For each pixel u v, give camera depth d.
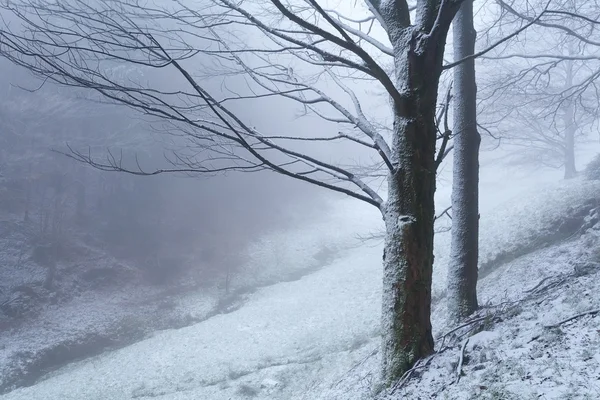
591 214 15.91
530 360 4.73
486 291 12.04
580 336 4.84
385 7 6.64
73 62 6.71
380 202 6.46
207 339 22.88
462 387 4.78
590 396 3.53
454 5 5.93
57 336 25.81
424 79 6.17
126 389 18.20
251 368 17.72
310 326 22.16
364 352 14.05
